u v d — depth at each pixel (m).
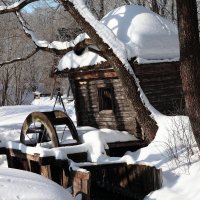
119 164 11.09
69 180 10.44
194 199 8.65
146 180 10.27
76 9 12.06
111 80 14.62
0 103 53.12
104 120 15.10
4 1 15.90
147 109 12.41
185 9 10.05
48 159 11.55
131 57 12.88
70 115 26.75
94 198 12.16
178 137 11.20
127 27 13.90
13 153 13.92
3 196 5.72
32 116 14.06
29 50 40.25
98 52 12.89
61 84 51.72
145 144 13.45
